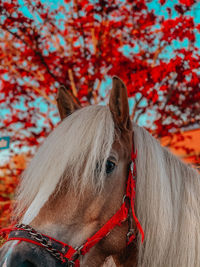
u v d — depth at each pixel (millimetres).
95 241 1617
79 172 1580
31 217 1496
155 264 1732
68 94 2133
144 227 1779
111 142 1669
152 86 4570
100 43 5500
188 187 1957
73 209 1560
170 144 5668
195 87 4957
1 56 5488
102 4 5246
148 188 1806
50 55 5348
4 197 4719
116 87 1805
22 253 1389
